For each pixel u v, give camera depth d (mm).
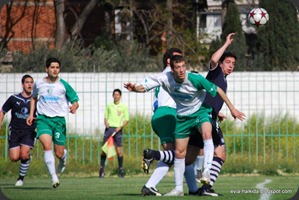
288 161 42406
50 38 73062
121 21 69250
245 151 44625
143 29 69562
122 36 68938
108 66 58125
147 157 22422
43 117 26578
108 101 50125
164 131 23297
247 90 49906
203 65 63781
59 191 26438
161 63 59531
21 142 30484
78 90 50094
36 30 73062
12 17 72375
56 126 26750
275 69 60938
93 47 60656
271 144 43875
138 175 41062
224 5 69750
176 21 70125
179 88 21484
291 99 50906
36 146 41969
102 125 49844
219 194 23562
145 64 59844
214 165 23188
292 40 62344
